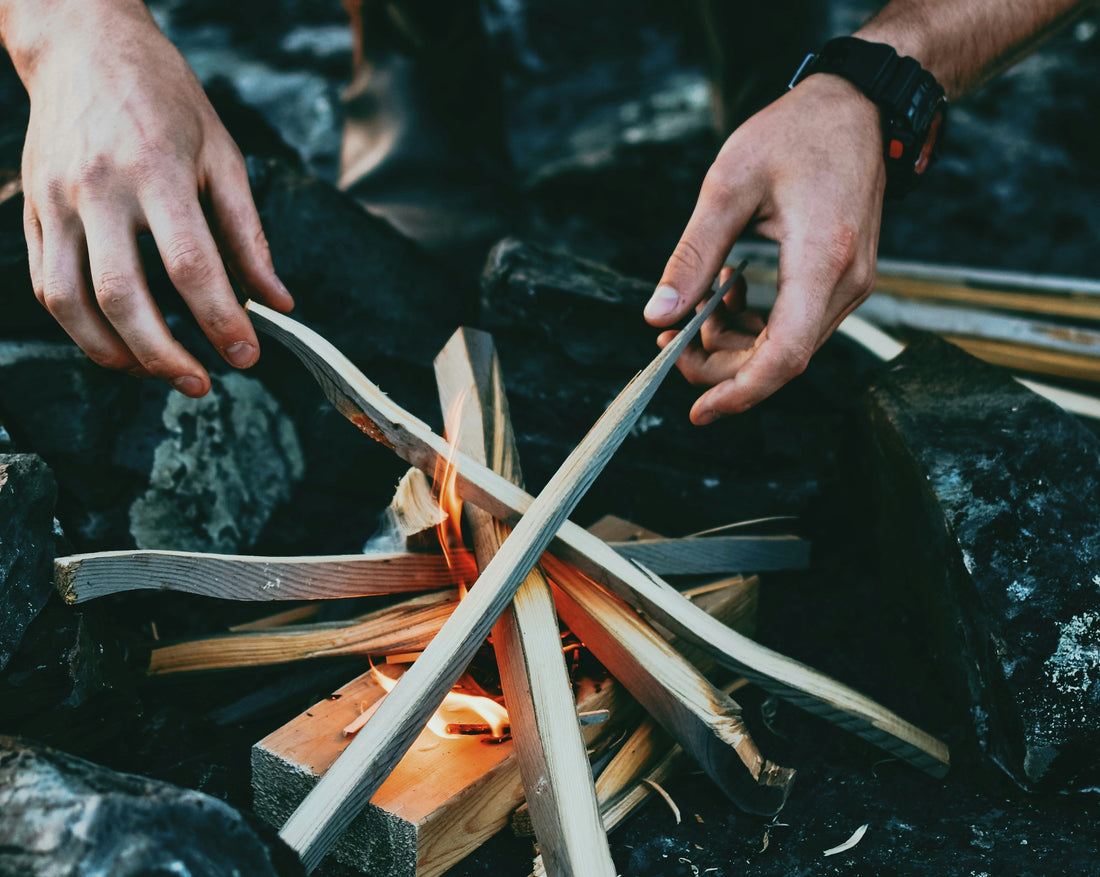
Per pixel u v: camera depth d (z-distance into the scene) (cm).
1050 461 125
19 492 103
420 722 94
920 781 117
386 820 96
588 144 370
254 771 104
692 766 118
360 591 117
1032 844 107
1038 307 214
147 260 146
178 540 146
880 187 129
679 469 162
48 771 77
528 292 162
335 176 319
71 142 114
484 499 112
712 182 122
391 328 175
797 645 142
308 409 172
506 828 108
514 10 494
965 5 143
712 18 271
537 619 103
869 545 162
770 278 240
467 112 261
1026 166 331
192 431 151
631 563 111
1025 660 113
